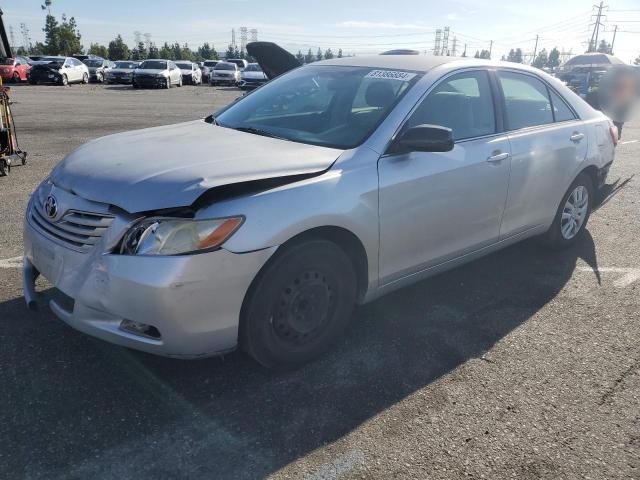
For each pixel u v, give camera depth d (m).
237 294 2.67
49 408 2.70
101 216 2.70
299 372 3.08
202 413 2.72
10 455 2.39
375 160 3.19
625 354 3.39
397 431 2.65
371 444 2.55
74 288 2.72
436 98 3.62
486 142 3.85
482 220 3.89
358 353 3.29
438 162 3.47
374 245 3.19
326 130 3.46
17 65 30.00
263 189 2.77
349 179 3.04
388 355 3.29
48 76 29.25
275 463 2.42
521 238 4.45
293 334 2.99
